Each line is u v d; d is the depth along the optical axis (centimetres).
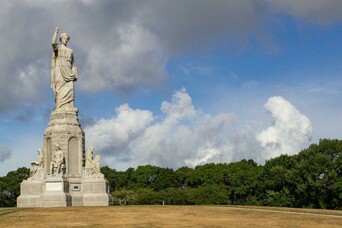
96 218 4953
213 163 16750
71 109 8306
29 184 7844
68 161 7994
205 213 5506
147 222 4575
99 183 7994
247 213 5541
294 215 5344
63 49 8431
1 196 13775
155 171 16912
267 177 13462
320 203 11006
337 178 10650
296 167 11481
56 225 4309
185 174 16962
